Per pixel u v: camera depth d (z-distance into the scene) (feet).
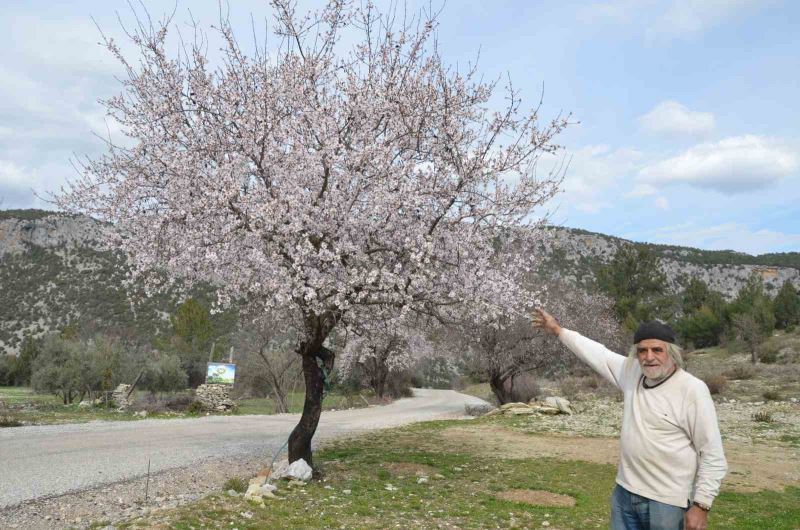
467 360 118.73
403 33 42.86
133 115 40.57
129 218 40.24
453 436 71.67
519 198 43.37
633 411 13.71
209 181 37.42
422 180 41.52
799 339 203.62
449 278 41.55
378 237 40.60
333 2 41.52
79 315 234.58
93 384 113.39
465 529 29.71
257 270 38.09
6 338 222.89
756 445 66.28
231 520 27.73
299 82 40.68
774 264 433.48
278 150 39.75
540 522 31.78
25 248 267.39
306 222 37.65
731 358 198.49
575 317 128.77
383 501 35.27
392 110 41.37
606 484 42.91
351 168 39.22
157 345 191.72
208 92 39.86
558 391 137.39
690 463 13.00
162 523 25.88
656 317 214.28
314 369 42.96
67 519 29.17
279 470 41.37
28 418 77.36
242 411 109.09
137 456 49.42
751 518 35.19
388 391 175.52
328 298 38.99
